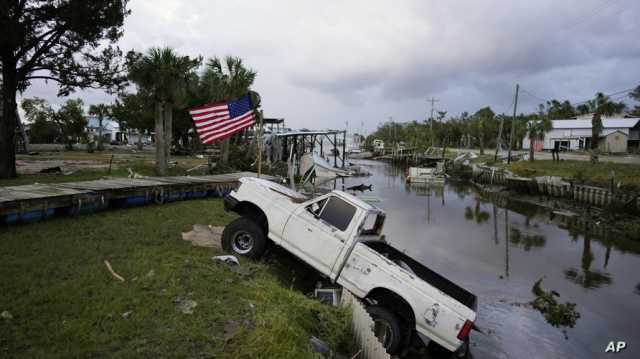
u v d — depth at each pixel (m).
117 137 86.50
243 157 29.81
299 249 7.55
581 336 9.18
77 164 27.88
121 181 14.44
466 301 7.35
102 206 11.59
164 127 25.33
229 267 7.33
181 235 9.52
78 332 4.54
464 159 61.75
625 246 18.30
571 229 21.84
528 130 50.00
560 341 8.88
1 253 7.13
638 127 57.78
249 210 8.80
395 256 8.20
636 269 14.83
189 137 61.12
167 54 22.44
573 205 28.16
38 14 17.91
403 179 50.38
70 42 19.94
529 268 14.43
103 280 6.12
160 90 23.09
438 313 6.34
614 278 13.72
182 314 5.25
